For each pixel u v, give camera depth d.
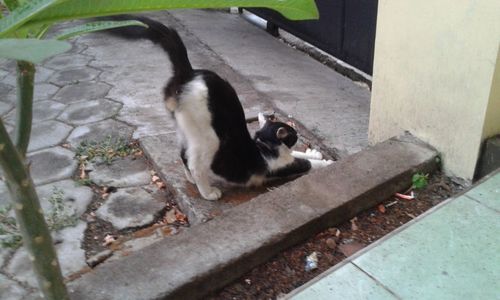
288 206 2.22
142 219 2.57
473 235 2.08
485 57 2.19
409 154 2.57
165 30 2.41
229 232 2.08
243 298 1.91
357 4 3.69
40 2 0.76
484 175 2.44
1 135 1.03
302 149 3.21
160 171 2.88
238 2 0.84
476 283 1.85
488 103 2.25
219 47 4.89
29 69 1.08
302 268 2.04
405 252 2.01
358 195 2.28
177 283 1.82
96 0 0.80
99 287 1.80
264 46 4.95
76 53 4.87
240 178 2.70
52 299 1.32
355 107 3.62
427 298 1.80
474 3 2.15
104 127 3.46
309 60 4.61
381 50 2.72
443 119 2.50
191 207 2.57
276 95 3.84
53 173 2.95
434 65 2.44
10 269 2.21
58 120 3.57
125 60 4.70
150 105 3.77
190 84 2.41
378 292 1.83
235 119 2.54
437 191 2.47
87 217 2.58
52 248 1.26
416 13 2.43
